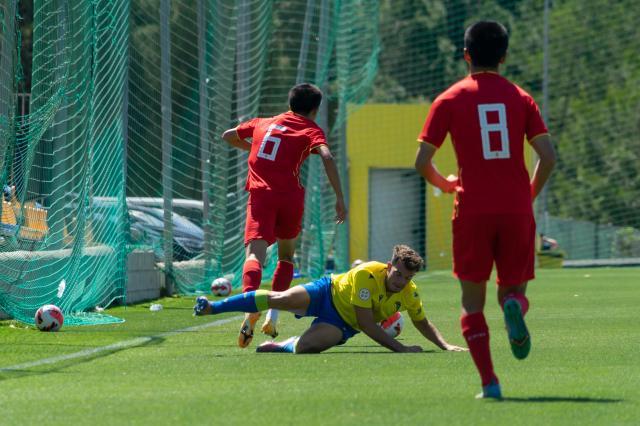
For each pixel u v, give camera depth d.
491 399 18.03
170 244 51.12
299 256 73.50
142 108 52.22
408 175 104.25
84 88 36.34
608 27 153.00
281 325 34.62
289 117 28.84
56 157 36.62
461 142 18.30
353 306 25.92
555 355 25.52
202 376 21.45
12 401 18.19
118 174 42.62
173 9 55.62
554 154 18.39
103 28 39.97
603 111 148.62
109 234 42.34
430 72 161.12
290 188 28.36
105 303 42.28
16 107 33.22
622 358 24.83
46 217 36.31
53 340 29.53
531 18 158.38
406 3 162.50
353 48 74.75
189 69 56.38
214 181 54.81
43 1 34.50
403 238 104.38
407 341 29.61
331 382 20.34
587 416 16.41
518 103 18.41
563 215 147.62
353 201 103.25
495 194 18.11
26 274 34.53
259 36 60.34
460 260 18.38
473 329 18.27
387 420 16.08
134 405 17.61
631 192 146.12
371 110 102.94
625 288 57.25
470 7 161.00
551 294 52.56
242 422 15.96
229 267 59.62
